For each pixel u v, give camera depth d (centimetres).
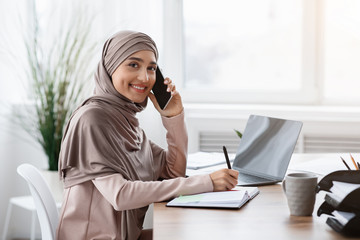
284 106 365
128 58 197
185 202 170
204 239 136
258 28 374
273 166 209
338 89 368
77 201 188
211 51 380
